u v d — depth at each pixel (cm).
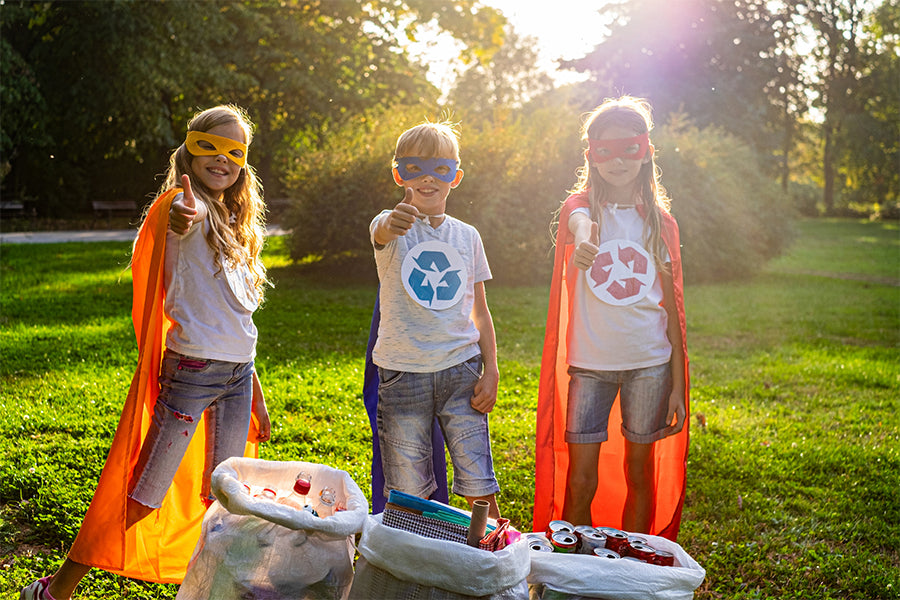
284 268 1516
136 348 725
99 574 317
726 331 1012
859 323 1105
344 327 909
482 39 1723
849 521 416
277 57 2370
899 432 588
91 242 1883
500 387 652
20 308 921
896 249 2541
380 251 290
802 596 334
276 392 593
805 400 675
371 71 2458
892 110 4434
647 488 325
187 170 291
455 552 231
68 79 2294
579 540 270
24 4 2230
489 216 1340
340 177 1379
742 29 3045
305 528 238
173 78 2164
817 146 4953
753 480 468
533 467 465
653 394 315
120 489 262
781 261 2095
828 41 4375
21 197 2592
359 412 555
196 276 277
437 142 288
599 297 315
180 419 276
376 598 238
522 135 1419
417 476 285
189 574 250
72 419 502
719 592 333
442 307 286
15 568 314
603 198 325
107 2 2091
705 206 1545
